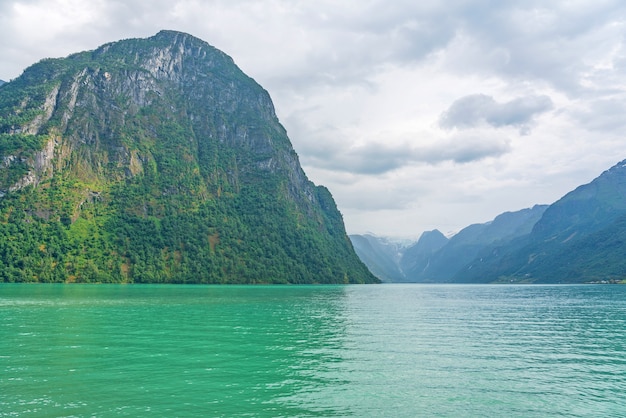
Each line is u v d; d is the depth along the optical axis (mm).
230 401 27781
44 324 59062
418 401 28625
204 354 41188
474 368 37594
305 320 71562
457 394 30156
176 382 31516
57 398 27469
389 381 33094
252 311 85188
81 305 87938
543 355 43531
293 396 29094
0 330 53438
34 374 32906
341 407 27219
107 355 39812
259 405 27188
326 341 50312
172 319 67875
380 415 26062
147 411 25594
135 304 93812
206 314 77125
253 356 40906
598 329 63062
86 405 26328
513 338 54062
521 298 146000
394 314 84438
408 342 50344
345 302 119250
